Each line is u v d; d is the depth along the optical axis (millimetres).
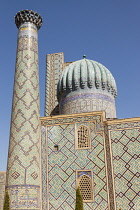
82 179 10617
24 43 12742
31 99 11719
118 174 10273
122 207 9828
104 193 10172
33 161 10758
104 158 10648
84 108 13633
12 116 11539
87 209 10102
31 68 12312
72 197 10445
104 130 11047
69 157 11047
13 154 10695
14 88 12055
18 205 9859
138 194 9844
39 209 10383
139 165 10195
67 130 11492
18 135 10961
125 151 10516
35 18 13375
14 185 10172
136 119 10812
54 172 10977
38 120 11766
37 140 11320
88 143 11039
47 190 10758
